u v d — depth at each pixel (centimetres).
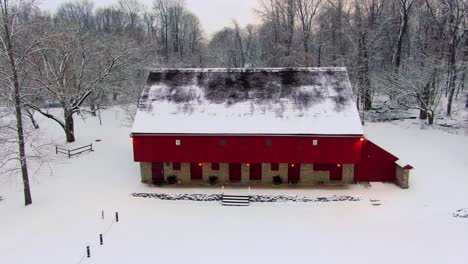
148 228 2394
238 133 2847
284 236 2298
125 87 4828
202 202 2770
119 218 2514
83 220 2475
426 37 5219
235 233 2339
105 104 5047
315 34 5788
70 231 2339
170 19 8644
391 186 2916
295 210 2627
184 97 3100
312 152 2877
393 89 4419
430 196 2720
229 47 7606
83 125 4866
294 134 2825
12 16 2644
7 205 2672
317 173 2967
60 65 3988
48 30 3838
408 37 5416
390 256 2070
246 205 2711
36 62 3781
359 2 5297
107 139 4188
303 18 5759
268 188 2911
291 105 2992
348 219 2483
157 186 2977
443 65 4256
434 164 3177
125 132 4466
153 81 3234
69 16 8781
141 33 8269
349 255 2089
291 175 2988
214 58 7269
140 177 3142
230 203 2728
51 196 2811
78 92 4022
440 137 3778
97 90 4500
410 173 3036
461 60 4553
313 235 2302
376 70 5153
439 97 4609
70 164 3431
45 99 4419
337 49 5628
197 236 2305
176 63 6919
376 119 4625
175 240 2258
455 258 2042
